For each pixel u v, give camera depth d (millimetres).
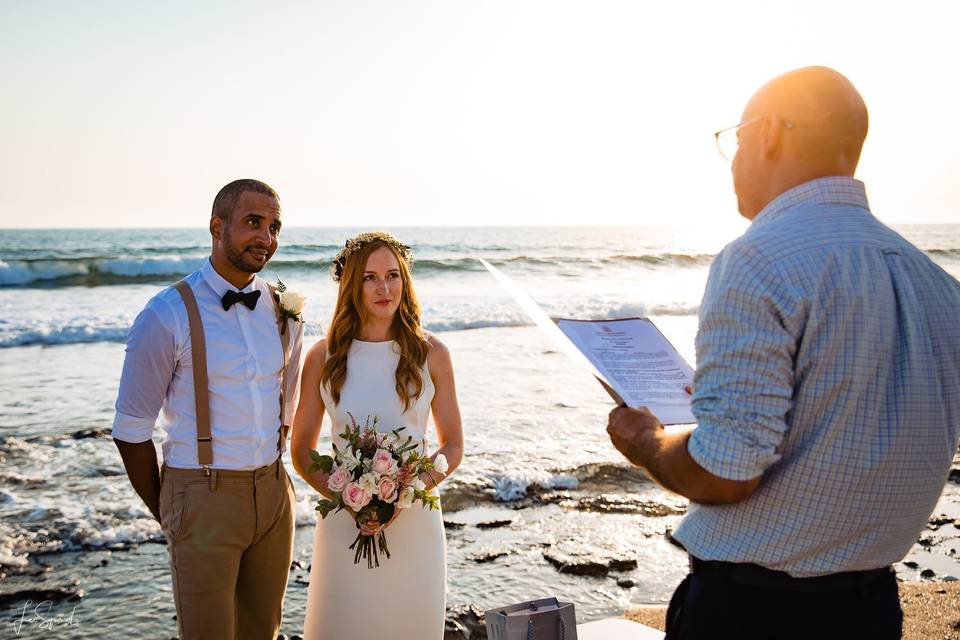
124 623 4777
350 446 3211
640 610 4574
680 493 1731
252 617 3230
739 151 1921
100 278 26641
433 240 68062
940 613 4297
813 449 1639
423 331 3656
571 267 37219
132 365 2980
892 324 1652
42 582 5273
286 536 3270
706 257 39375
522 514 6582
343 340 3562
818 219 1709
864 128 1792
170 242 54562
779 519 1689
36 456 7883
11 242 53500
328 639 3363
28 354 14234
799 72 1803
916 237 74250
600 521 6484
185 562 2969
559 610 3045
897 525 1680
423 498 3207
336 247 39969
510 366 13086
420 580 3381
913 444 1637
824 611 1702
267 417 3148
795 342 1623
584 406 10297
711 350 1654
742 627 1746
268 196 3119
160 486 3166
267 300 3289
